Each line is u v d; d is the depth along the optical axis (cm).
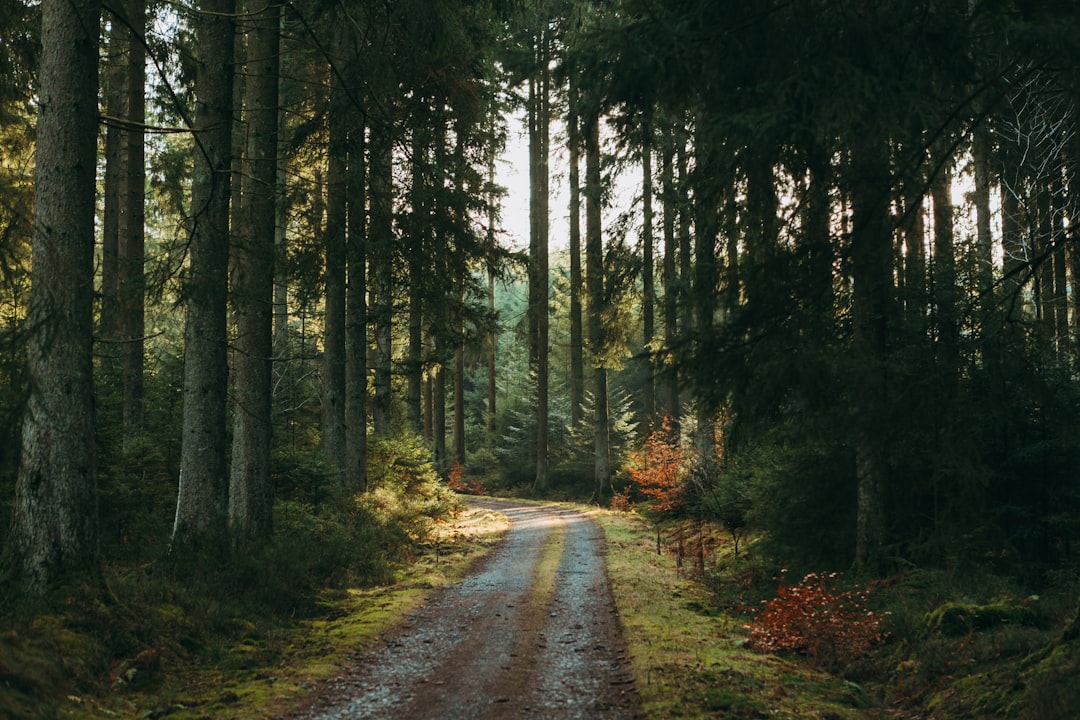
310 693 791
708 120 640
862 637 984
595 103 671
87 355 920
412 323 2575
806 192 684
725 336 633
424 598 1344
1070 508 1166
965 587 1066
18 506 899
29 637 761
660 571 1697
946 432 639
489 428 5575
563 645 1004
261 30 1432
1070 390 1059
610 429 4772
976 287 1183
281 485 1841
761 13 605
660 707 717
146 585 996
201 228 1262
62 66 938
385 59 1310
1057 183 1573
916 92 582
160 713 711
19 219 936
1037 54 573
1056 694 624
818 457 1411
